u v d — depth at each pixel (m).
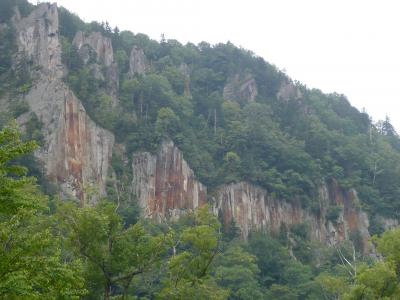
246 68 192.25
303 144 159.50
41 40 136.75
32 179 24.86
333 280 66.06
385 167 160.62
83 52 144.88
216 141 151.88
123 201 117.00
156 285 55.44
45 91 123.88
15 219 24.31
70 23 159.00
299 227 140.12
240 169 143.50
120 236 40.38
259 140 152.88
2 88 127.44
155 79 150.12
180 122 144.50
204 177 140.12
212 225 47.09
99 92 136.88
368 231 145.25
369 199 154.00
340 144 167.62
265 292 99.25
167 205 131.62
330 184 155.62
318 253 127.81
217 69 191.75
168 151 136.25
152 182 130.75
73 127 121.44
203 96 169.38
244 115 164.12
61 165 114.81
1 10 146.88
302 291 98.50
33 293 22.91
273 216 142.62
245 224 137.12
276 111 175.88
